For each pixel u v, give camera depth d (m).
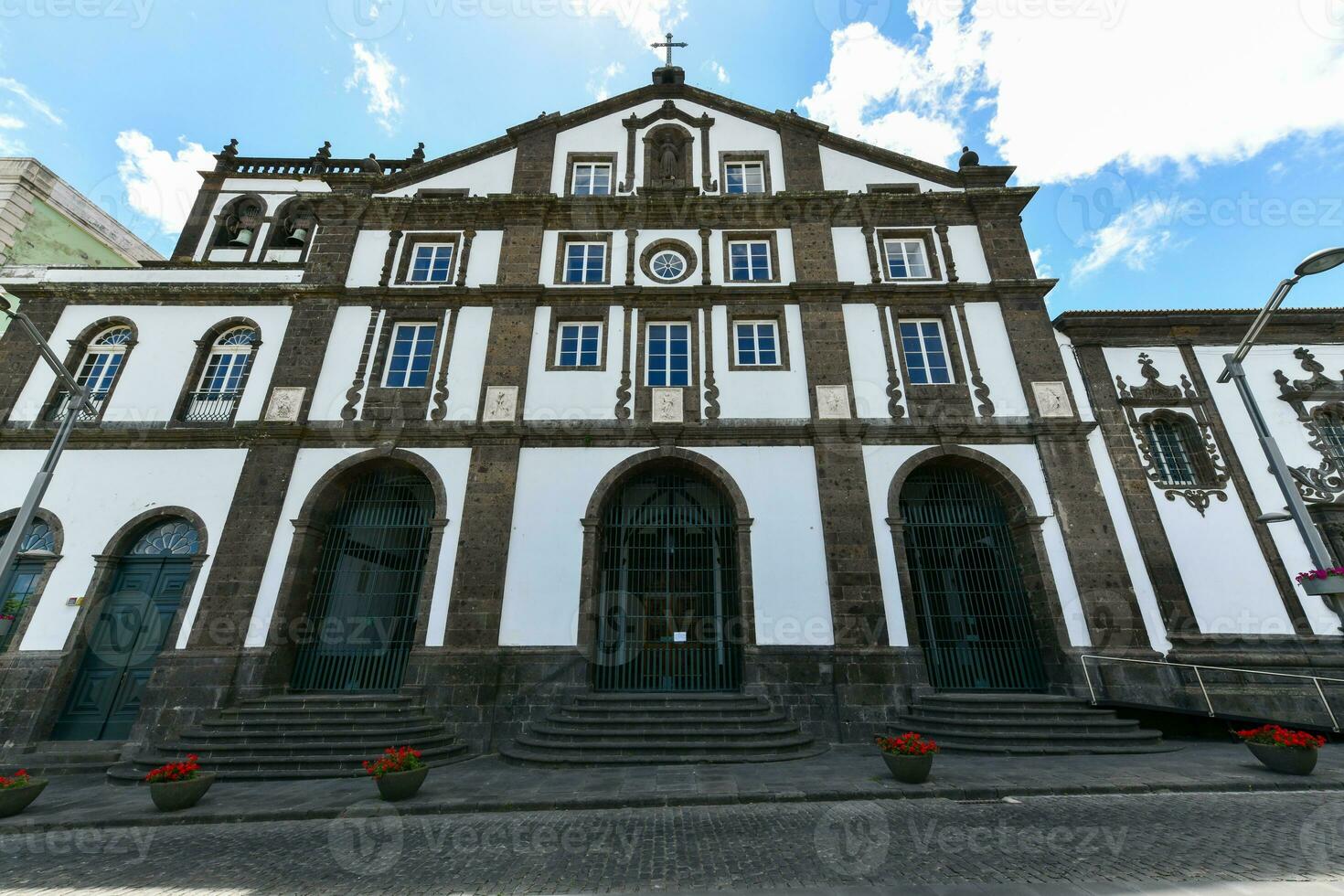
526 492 13.05
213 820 7.48
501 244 15.74
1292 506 9.20
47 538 12.76
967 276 15.20
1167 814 6.86
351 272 15.45
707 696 11.53
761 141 17.12
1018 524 12.96
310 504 12.85
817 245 15.52
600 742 10.24
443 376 14.16
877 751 10.53
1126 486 13.27
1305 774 8.22
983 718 10.83
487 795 8.09
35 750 10.94
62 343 14.50
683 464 13.45
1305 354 14.52
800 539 12.64
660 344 14.80
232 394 14.29
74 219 19.92
